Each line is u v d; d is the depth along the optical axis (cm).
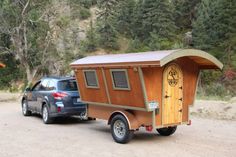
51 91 1445
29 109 1666
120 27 7381
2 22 3375
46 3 3606
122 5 7500
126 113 1079
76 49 5812
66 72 4350
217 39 5612
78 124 1462
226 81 4734
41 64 3744
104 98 1166
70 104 1403
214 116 1627
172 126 1134
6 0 3350
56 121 1533
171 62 1071
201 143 1080
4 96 3103
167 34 6316
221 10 5772
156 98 1042
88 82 1231
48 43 3716
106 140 1135
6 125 1428
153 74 1033
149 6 6694
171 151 980
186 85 1123
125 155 940
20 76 4944
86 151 987
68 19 3953
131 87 1048
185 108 1127
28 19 3416
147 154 948
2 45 3912
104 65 1129
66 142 1104
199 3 6938
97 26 7100
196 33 6003
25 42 3397
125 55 1145
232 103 1795
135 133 1252
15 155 942
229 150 988
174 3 7325
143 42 6450
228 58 5178
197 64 1136
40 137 1181
